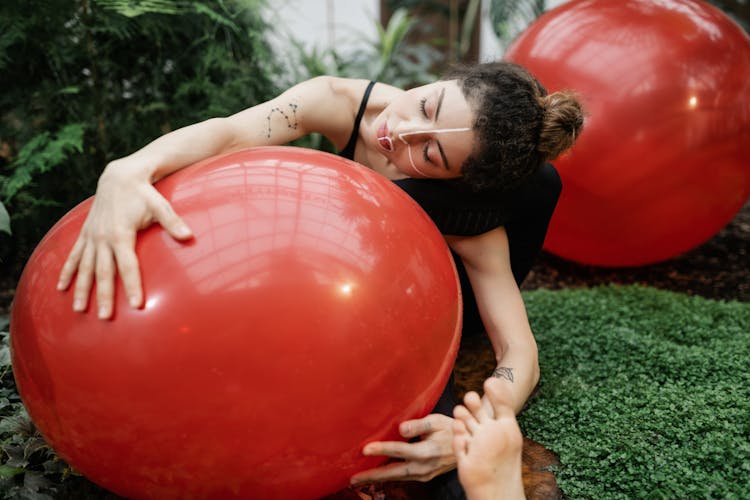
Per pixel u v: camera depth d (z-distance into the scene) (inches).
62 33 104.7
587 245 110.7
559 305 104.0
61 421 50.6
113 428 48.4
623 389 79.7
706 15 100.5
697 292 118.3
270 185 51.9
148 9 97.3
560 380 83.0
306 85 73.3
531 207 75.6
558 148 63.1
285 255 48.2
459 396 82.7
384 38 170.4
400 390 52.6
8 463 64.3
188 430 47.6
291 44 134.3
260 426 47.9
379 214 54.3
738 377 80.7
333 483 55.1
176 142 57.9
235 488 51.1
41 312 50.3
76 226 53.9
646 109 94.0
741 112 97.4
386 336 50.6
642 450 67.9
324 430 49.8
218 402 46.8
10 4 98.0
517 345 69.5
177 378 46.5
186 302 46.7
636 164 96.7
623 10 99.5
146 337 46.7
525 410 77.5
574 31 99.7
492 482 54.2
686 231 106.9
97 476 53.4
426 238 57.3
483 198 68.9
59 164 112.4
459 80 61.9
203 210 50.1
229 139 63.9
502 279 73.2
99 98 109.8
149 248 48.8
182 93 114.7
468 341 95.7
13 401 75.3
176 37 117.2
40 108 108.8
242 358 46.4
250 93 122.8
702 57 95.5
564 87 97.8
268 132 68.6
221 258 47.7
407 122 63.5
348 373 48.9
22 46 105.1
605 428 72.2
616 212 102.3
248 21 122.1
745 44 101.3
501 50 185.9
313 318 47.6
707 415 72.7
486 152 60.7
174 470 49.7
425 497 67.7
